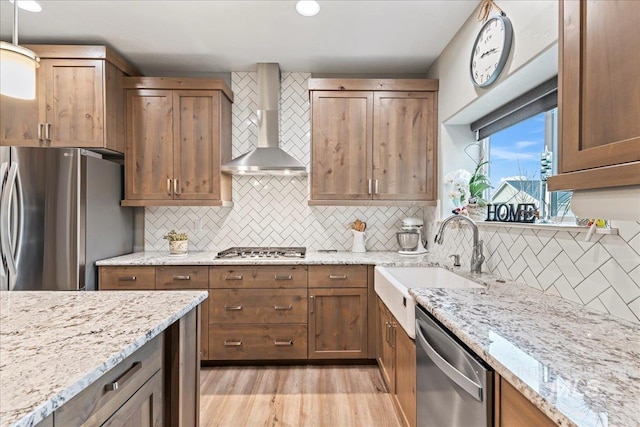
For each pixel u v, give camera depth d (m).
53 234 2.49
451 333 1.27
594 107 0.89
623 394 0.71
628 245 1.20
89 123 2.76
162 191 3.06
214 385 2.55
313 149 3.10
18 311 1.28
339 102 3.10
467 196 2.67
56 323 1.14
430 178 3.08
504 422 0.91
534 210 1.81
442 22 2.49
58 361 0.85
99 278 2.76
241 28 2.59
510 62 1.85
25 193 2.45
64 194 2.50
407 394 1.84
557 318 1.24
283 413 2.19
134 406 1.06
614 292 1.26
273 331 2.84
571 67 0.97
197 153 3.07
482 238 2.24
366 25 2.55
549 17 1.54
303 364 2.91
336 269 2.84
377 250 3.47
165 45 2.86
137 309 1.31
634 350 0.95
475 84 2.18
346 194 3.10
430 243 3.27
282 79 3.45
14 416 0.62
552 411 0.67
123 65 2.99
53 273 2.49
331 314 2.85
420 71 3.40
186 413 1.40
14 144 2.74
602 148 0.85
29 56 1.48
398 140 3.09
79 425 0.81
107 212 2.88
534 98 2.02
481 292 1.64
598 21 0.87
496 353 0.93
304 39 2.75
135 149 3.05
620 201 0.83
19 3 2.27
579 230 1.41
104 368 0.84
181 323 1.36
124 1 2.26
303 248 3.33
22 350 0.91
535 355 0.92
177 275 2.82
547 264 1.62
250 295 2.83
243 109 3.44
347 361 2.91
